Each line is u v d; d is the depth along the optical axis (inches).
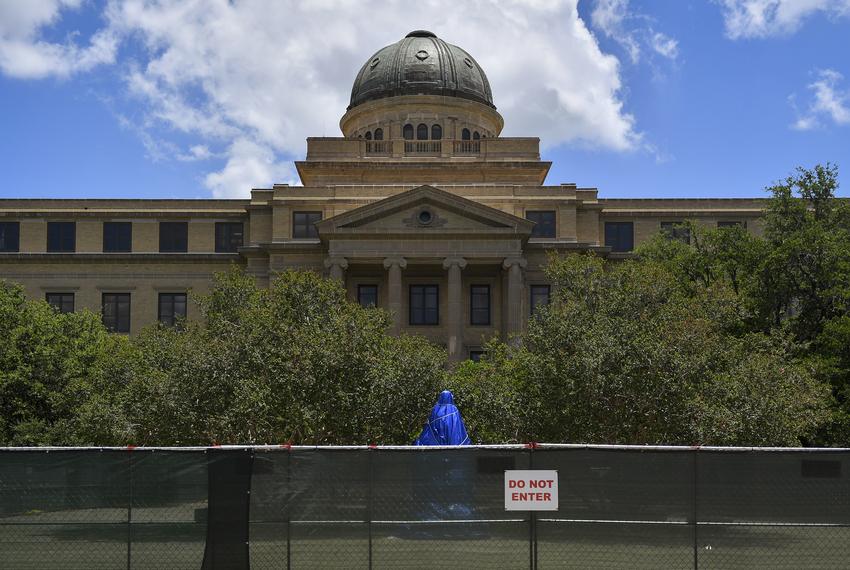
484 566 761.6
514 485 767.7
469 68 3592.5
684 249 2246.6
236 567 755.4
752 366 1384.1
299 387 1354.6
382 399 1369.3
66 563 763.4
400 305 2741.1
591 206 2994.6
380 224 2765.7
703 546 762.8
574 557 762.8
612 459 768.9
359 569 762.2
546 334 1397.6
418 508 766.5
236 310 1971.0
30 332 1748.3
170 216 3046.3
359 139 3191.4
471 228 2758.4
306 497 765.9
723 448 768.3
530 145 3184.1
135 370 1615.4
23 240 3026.6
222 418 1330.0
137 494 767.7
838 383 1806.1
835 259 1920.5
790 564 762.2
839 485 767.1
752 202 3026.6
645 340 1325.0
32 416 1681.8
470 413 1403.8
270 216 3014.3
